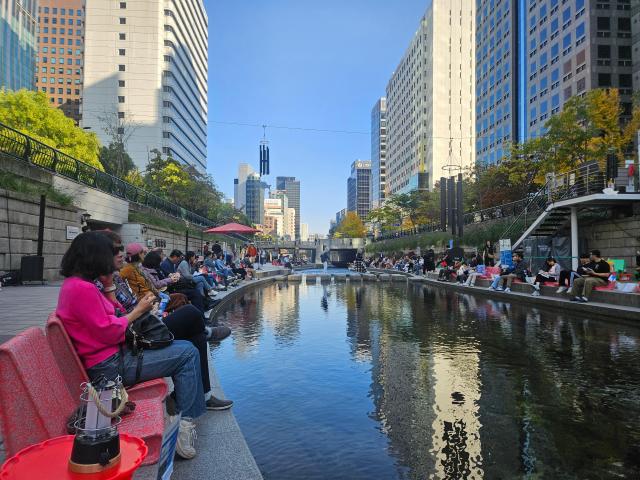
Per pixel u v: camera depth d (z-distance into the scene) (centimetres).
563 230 2300
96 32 9719
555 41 5519
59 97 13725
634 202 1861
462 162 10838
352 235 12638
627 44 4922
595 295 1312
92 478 158
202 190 4975
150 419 253
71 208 1692
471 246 3600
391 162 14525
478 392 546
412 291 2250
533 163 3703
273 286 2627
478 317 1233
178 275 819
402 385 577
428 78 11169
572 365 677
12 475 156
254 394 542
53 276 1577
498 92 7056
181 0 10744
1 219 1326
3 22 9356
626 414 466
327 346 829
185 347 317
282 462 361
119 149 4144
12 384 188
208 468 299
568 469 347
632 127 3278
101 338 266
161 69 9894
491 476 336
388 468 351
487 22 7544
